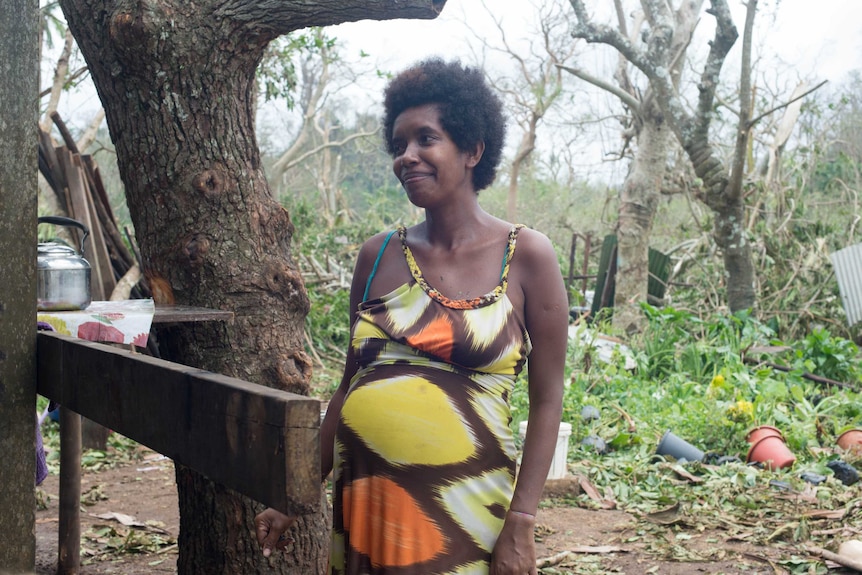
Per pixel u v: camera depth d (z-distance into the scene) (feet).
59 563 11.66
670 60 42.34
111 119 8.68
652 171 41.06
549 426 5.97
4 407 5.58
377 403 5.69
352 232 48.91
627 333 39.83
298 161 65.87
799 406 22.45
